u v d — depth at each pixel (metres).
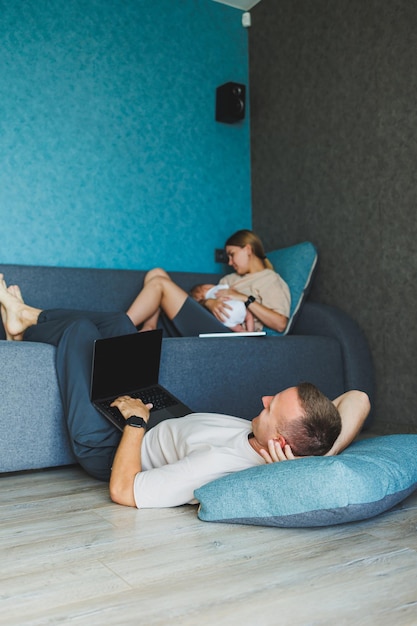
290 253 3.06
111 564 1.15
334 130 3.05
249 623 0.90
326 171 3.10
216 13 3.60
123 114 3.23
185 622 0.90
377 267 2.79
